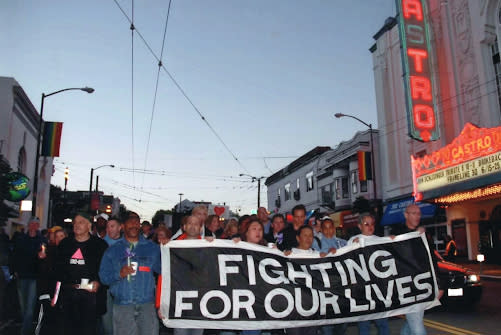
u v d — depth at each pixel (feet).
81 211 17.12
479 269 60.18
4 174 54.39
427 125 68.44
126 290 15.55
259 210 30.94
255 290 17.11
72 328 16.06
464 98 69.46
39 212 100.07
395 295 18.22
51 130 74.08
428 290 18.61
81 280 16.20
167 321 16.34
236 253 17.51
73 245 16.70
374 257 18.58
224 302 16.79
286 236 21.91
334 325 20.45
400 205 82.69
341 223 99.66
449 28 72.59
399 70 85.97
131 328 15.46
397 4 70.18
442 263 31.32
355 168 98.12
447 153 63.67
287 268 17.74
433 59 73.77
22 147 80.23
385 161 90.02
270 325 16.88
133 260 15.85
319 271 17.97
